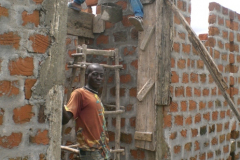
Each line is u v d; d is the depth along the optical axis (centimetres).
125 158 417
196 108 454
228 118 535
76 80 437
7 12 185
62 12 211
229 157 536
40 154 199
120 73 431
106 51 398
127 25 430
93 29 463
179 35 422
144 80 396
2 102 183
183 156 425
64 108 242
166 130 398
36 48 197
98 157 256
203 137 468
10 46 186
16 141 188
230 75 549
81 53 371
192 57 446
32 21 196
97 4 474
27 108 193
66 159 416
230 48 562
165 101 391
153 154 387
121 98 428
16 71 188
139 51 403
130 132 414
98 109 261
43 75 200
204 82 472
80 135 256
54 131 206
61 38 210
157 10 385
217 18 512
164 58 393
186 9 439
